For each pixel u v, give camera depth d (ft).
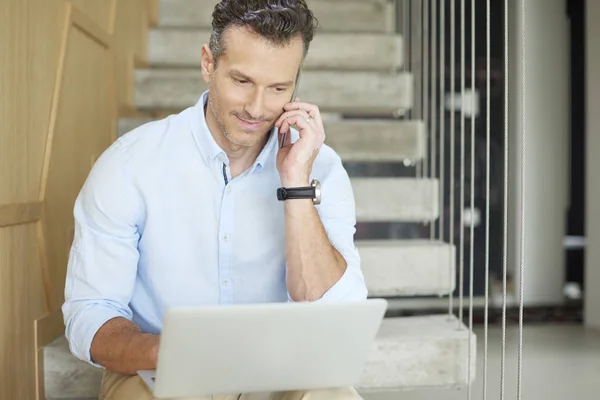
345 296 5.16
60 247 7.80
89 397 7.22
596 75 12.97
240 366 4.07
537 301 16.55
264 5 4.79
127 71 10.90
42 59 7.20
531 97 16.88
